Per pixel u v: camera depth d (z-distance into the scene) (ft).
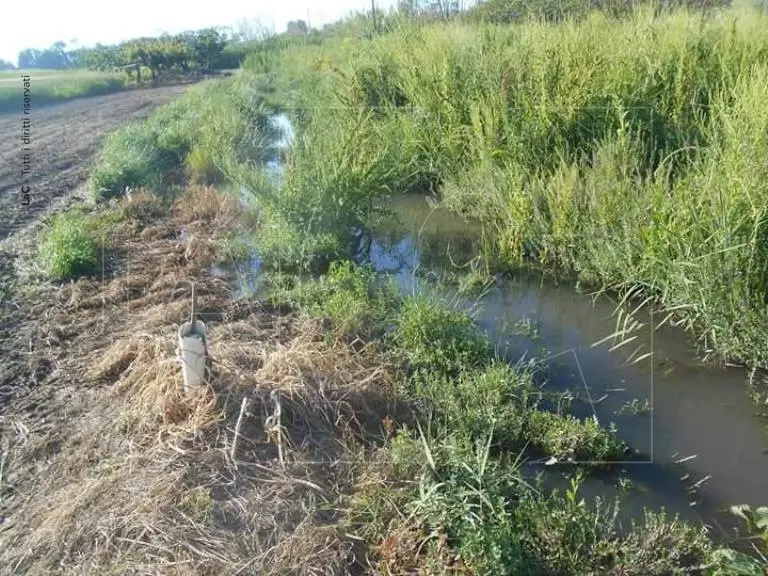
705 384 14.55
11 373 14.93
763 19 27.20
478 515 10.19
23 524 10.55
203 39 105.19
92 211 27.48
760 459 12.28
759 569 9.18
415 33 38.09
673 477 11.87
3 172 34.99
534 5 38.22
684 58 23.91
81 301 18.48
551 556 9.62
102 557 9.64
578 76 24.20
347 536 10.19
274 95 55.72
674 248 16.28
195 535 9.91
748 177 14.80
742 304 14.40
